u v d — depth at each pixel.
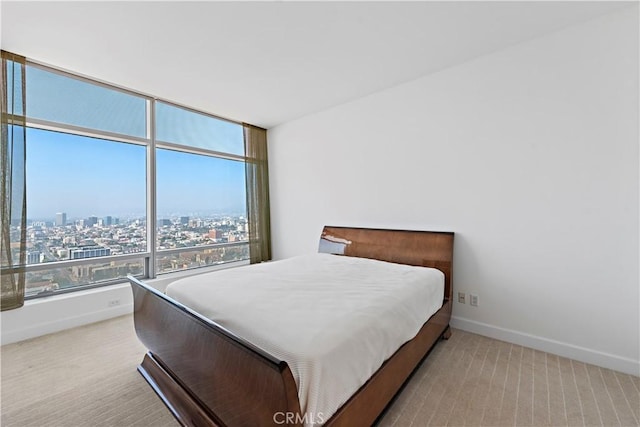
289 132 4.31
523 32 2.20
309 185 4.07
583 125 2.08
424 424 1.48
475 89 2.58
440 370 1.98
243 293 1.74
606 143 2.00
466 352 2.24
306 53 2.47
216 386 1.25
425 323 2.01
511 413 1.56
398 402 1.65
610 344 2.01
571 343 2.15
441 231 2.82
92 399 1.68
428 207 2.91
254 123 4.39
